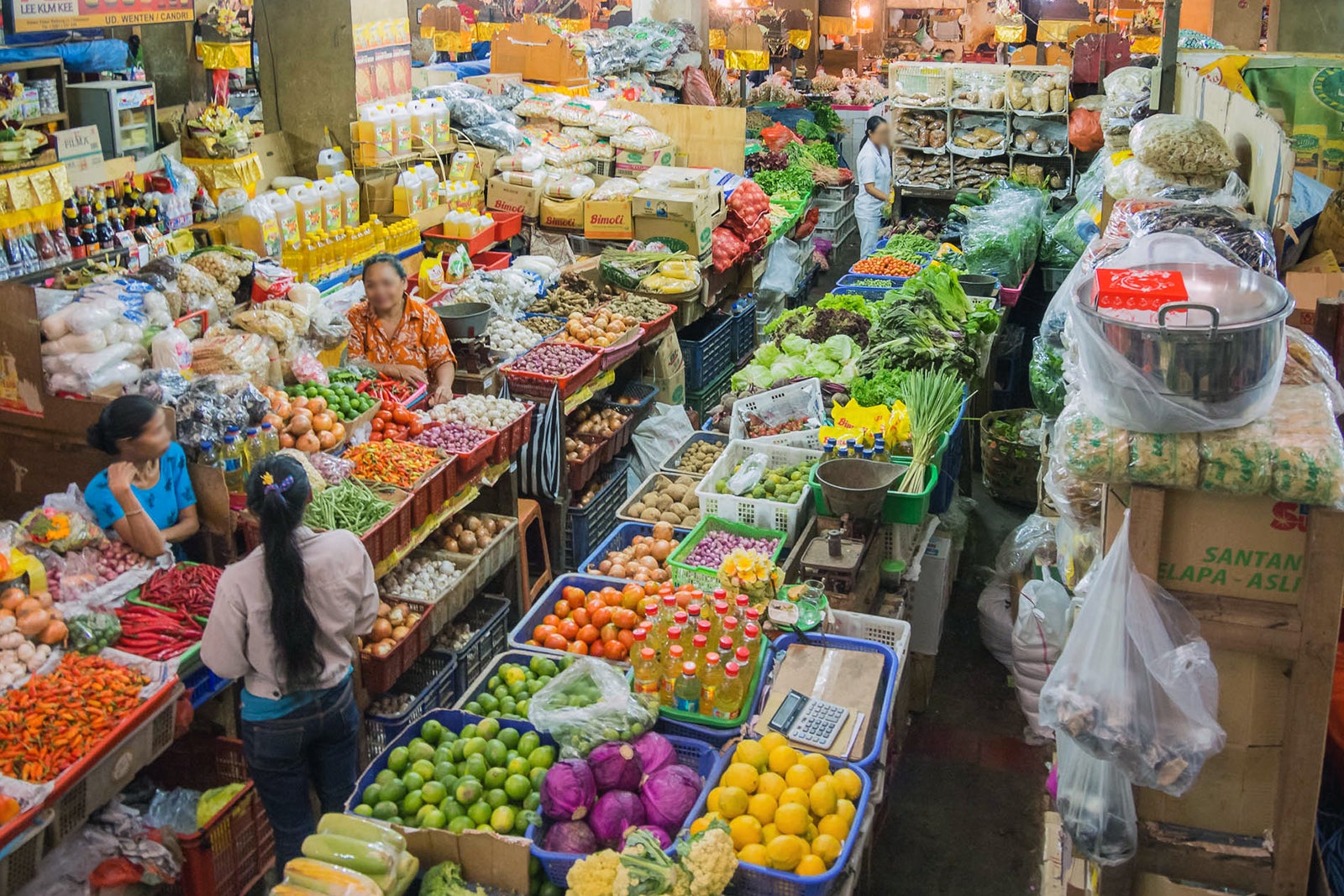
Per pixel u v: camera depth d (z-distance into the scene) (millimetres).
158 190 5770
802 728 3844
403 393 5582
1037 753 5152
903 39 23203
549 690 3949
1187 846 3193
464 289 6742
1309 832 3086
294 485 3467
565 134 9070
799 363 6887
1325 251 5027
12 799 3178
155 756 3693
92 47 5996
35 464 4379
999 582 5918
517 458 5621
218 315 5211
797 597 4465
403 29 7707
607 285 7824
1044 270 9789
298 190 6352
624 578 4965
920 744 5234
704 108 9586
